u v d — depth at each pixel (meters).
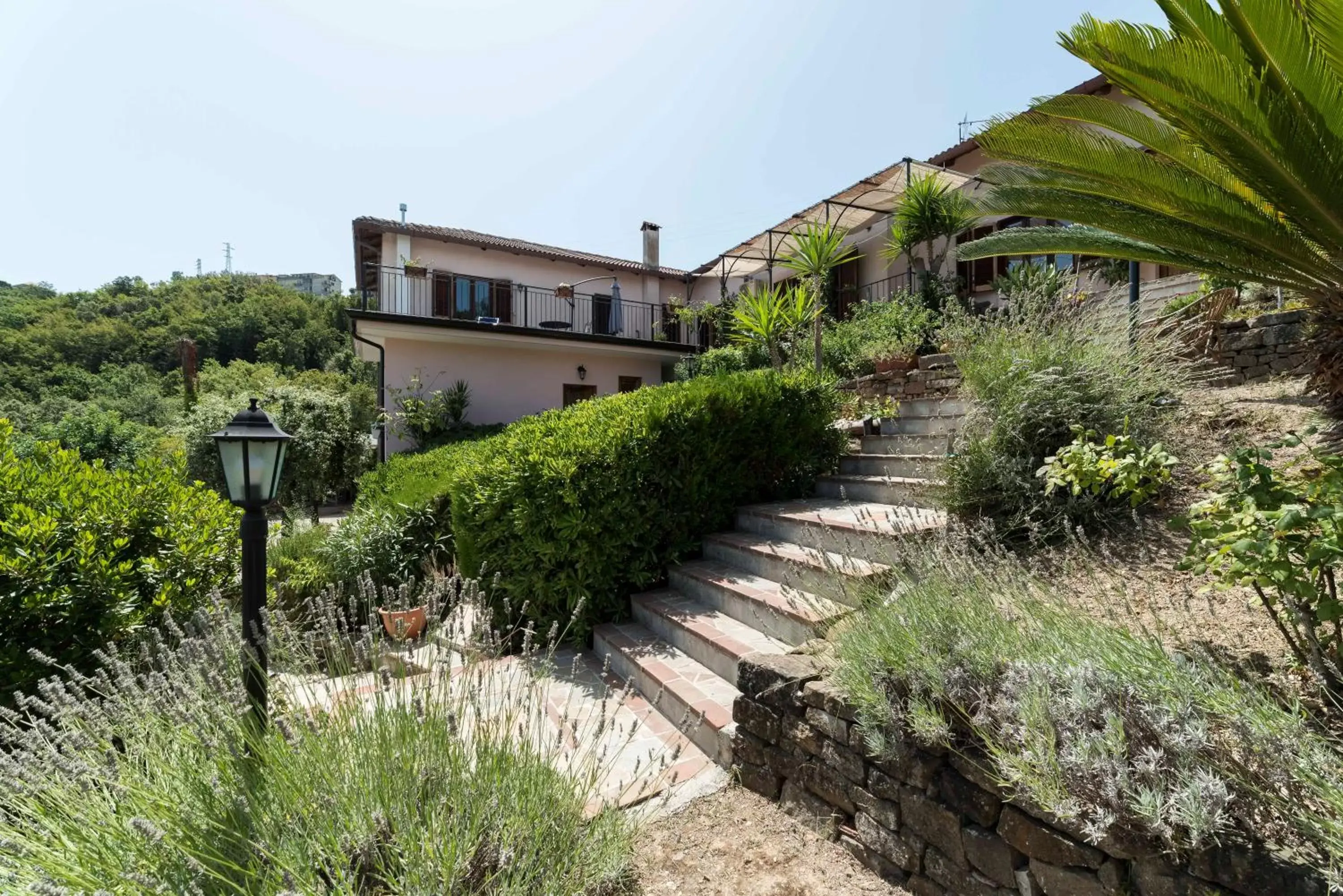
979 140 3.76
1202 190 3.42
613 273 16.70
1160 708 1.40
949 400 4.98
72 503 3.04
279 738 1.85
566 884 1.73
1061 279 5.00
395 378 11.91
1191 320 5.25
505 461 4.50
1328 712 1.52
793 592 3.20
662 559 4.56
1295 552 1.56
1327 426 3.29
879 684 1.96
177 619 3.02
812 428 5.25
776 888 1.96
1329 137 2.73
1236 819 1.25
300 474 10.18
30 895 1.34
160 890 1.35
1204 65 2.73
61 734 1.76
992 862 1.64
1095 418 3.30
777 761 2.42
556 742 2.13
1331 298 3.51
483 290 14.64
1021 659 1.74
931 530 3.15
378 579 5.54
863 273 14.11
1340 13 2.35
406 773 1.75
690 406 4.58
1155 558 2.64
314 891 1.46
